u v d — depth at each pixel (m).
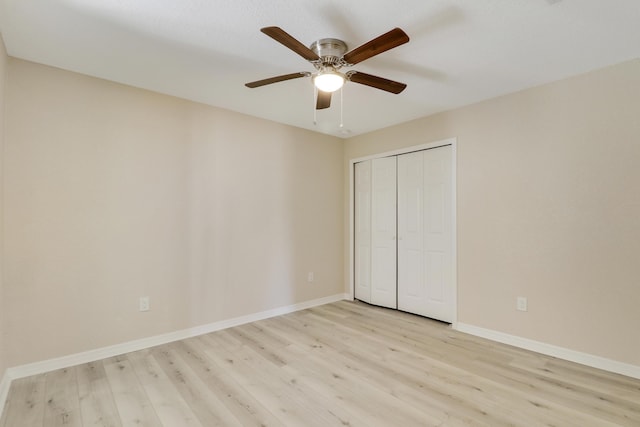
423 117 3.58
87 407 1.92
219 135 3.28
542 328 2.70
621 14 1.79
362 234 4.36
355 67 2.43
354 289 4.46
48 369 2.35
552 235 2.65
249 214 3.51
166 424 1.77
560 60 2.32
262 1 1.69
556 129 2.64
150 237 2.84
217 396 2.04
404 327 3.32
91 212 2.55
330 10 1.77
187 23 1.89
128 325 2.72
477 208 3.12
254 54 2.25
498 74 2.54
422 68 2.45
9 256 2.22
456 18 1.84
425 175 3.63
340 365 2.47
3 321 2.15
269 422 1.79
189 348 2.79
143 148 2.81
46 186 2.37
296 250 3.95
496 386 2.16
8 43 2.09
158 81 2.67
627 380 2.23
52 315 2.38
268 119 3.67
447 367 2.44
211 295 3.21
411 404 1.96
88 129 2.54
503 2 1.70
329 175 4.35
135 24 1.90
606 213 2.40
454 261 3.28
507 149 2.92
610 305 2.38
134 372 2.35
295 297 3.93
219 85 2.75
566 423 1.77
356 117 3.61
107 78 2.61
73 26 1.91
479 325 3.10
